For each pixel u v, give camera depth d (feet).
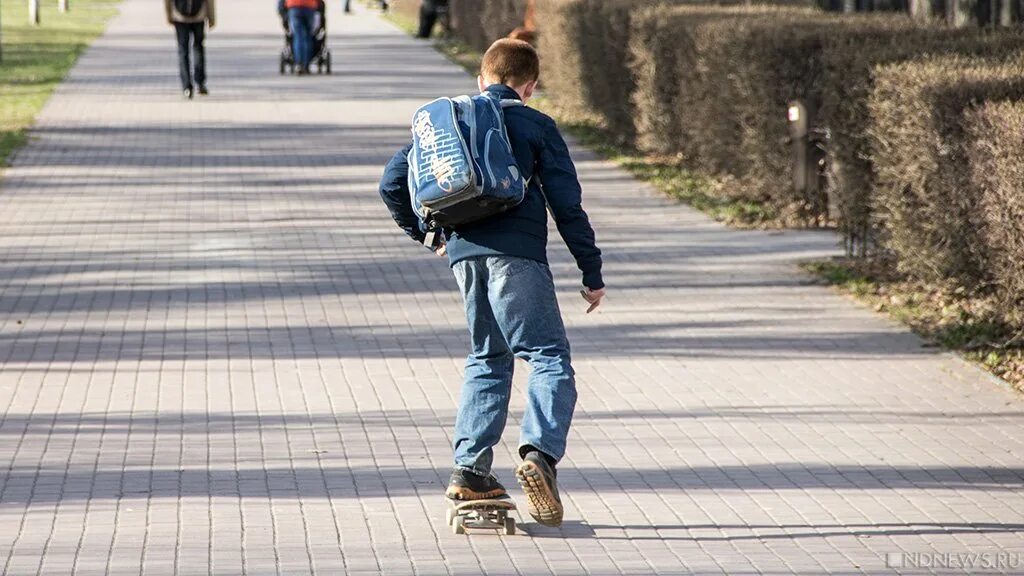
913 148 99.71
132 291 107.34
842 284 109.81
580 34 204.54
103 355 89.10
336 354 89.86
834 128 118.11
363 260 119.44
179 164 169.58
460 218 56.34
